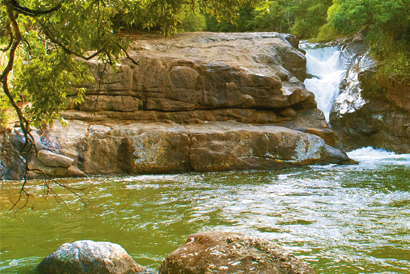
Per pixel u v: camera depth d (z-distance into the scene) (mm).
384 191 8336
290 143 12320
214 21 31734
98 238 5395
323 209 6883
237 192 8461
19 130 10750
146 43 16609
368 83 17328
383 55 17812
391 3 16250
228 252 3059
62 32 3303
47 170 10547
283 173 11047
